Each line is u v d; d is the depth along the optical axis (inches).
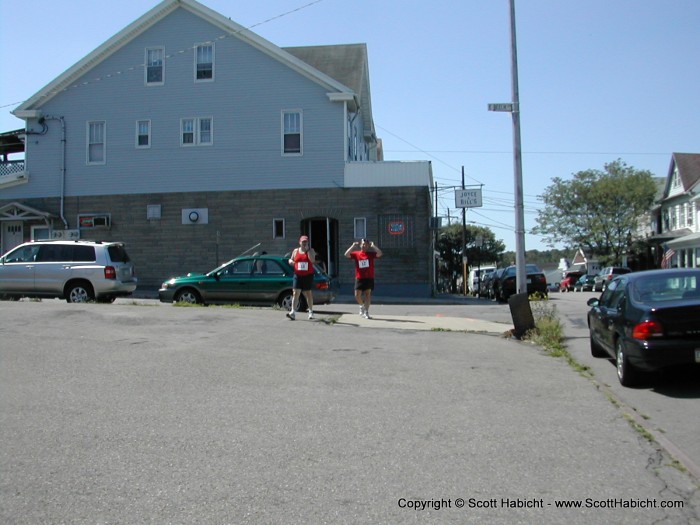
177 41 1151.6
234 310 632.4
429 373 366.0
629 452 235.5
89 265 711.7
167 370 356.5
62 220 1171.3
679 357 317.1
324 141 1117.1
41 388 313.4
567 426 267.0
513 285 1127.0
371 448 236.2
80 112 1175.0
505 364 399.2
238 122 1137.4
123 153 1162.6
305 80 1122.7
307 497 192.4
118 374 345.1
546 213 2266.2
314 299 705.6
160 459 222.4
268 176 1127.6
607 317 387.2
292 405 292.5
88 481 202.7
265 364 377.7
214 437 246.4
